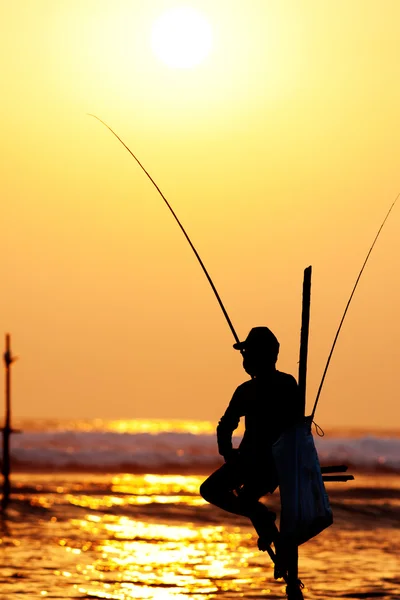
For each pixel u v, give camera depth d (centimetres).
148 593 3353
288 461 1934
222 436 2008
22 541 4722
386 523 6178
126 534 5272
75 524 5734
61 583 3491
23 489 8912
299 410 2000
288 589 1950
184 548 4688
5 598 3142
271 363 2025
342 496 8706
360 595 3388
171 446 15675
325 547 4806
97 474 12488
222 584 3578
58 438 15350
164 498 8288
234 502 1994
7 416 7675
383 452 15200
